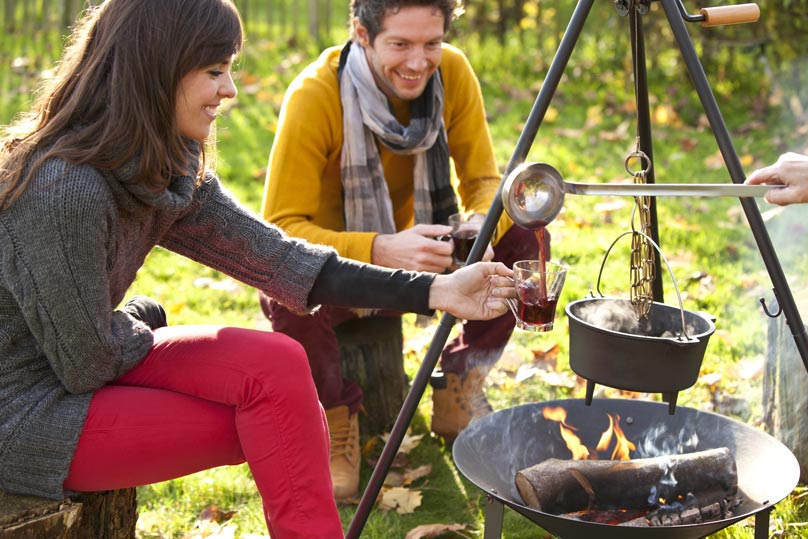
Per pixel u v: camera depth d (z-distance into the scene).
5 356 1.95
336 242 2.86
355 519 2.35
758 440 2.34
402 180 3.24
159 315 2.43
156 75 1.89
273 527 2.04
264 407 1.99
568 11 7.77
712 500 2.27
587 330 2.13
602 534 1.97
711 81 6.93
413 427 3.30
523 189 2.10
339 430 2.92
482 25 7.92
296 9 8.58
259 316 4.18
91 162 1.88
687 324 2.29
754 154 5.65
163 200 2.00
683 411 2.50
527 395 3.47
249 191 5.47
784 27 6.19
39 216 1.83
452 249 2.78
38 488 1.95
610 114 6.62
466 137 3.23
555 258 4.52
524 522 2.76
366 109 2.99
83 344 1.90
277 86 7.39
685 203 5.11
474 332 3.11
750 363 3.43
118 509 2.17
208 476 2.99
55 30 8.55
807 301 2.87
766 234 2.18
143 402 2.00
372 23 2.84
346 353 3.20
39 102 1.99
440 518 2.79
